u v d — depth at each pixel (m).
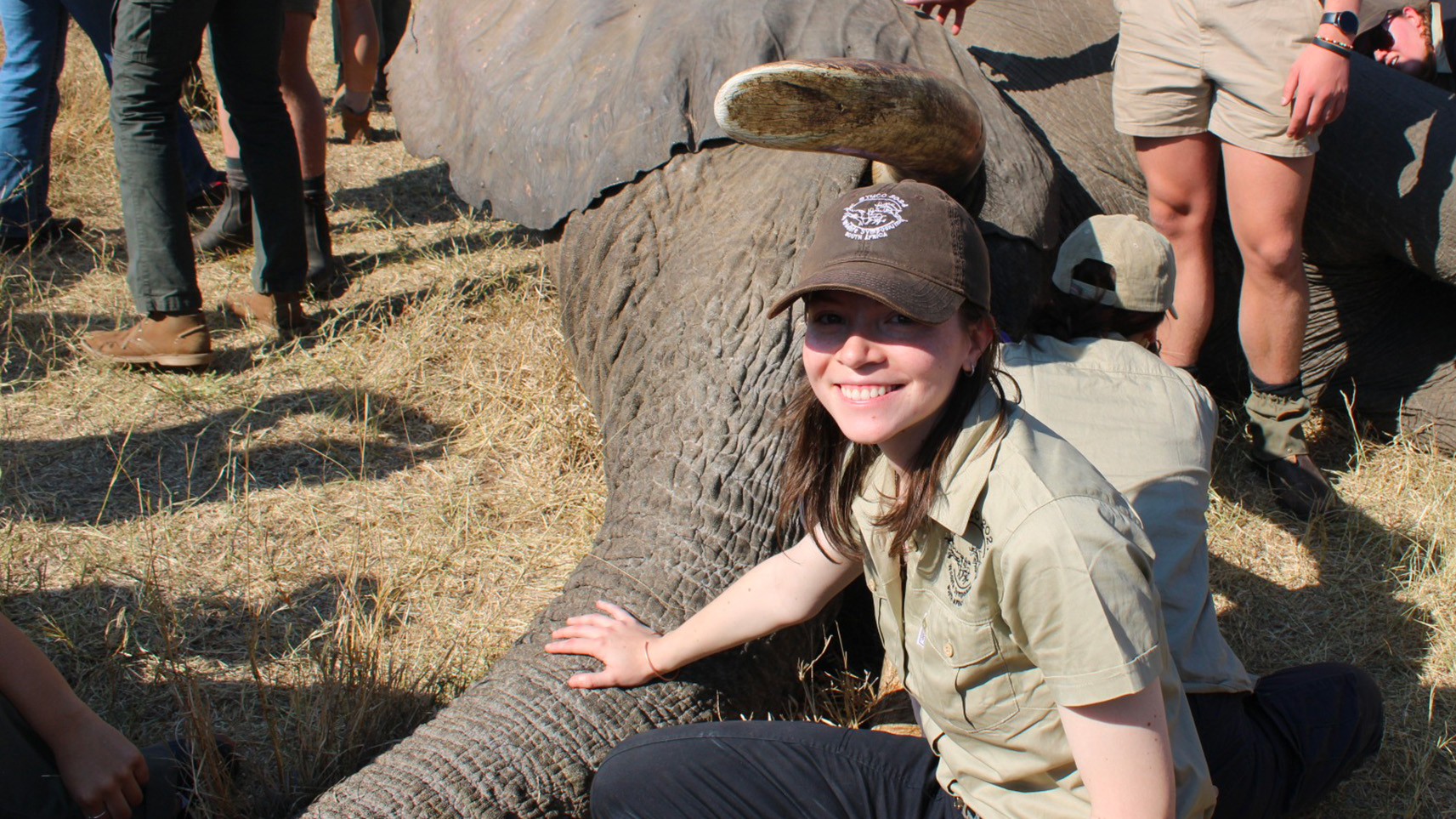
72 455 4.09
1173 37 3.79
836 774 2.29
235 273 5.47
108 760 2.41
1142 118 3.94
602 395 3.50
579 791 2.42
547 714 2.49
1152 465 2.55
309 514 3.84
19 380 4.50
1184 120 3.87
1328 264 4.57
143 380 4.54
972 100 2.62
